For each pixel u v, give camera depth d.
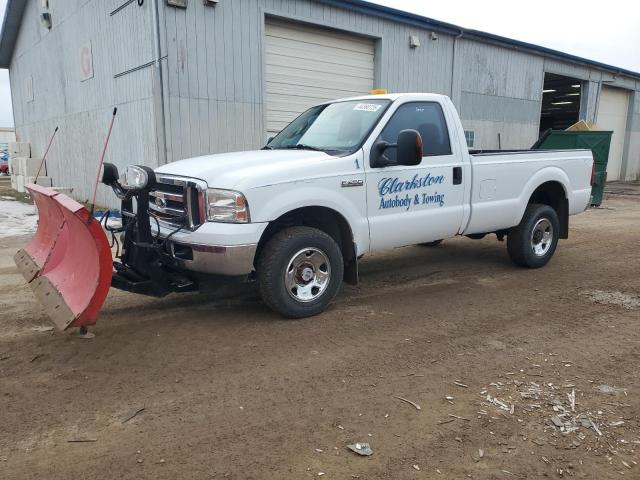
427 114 5.75
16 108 23.34
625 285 6.36
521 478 2.74
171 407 3.39
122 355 4.18
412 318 5.10
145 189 4.40
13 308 5.31
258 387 3.67
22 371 3.89
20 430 3.13
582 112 21.66
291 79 11.99
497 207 6.35
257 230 4.49
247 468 2.79
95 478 2.71
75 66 14.38
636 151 25.27
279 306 4.83
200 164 4.90
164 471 2.76
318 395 3.57
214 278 4.86
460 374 3.90
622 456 2.94
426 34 14.30
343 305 5.47
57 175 17.48
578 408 3.44
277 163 4.76
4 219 11.43
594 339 4.61
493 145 17.41
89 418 3.26
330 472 2.76
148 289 4.54
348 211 5.03
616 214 13.46
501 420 3.28
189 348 4.31
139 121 10.77
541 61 18.61
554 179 7.01
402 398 3.54
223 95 10.59
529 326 4.92
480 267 7.23
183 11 9.84
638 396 3.61
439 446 3.01
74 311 3.98
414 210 5.58
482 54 16.27
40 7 16.84
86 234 3.99
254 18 10.81
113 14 11.32
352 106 5.79
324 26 12.03
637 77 23.31
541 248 7.17
